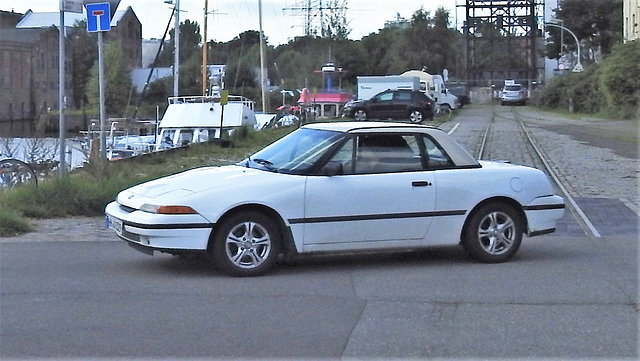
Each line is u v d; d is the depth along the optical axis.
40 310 7.50
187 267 9.43
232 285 8.55
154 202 8.69
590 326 7.12
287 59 74.94
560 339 6.75
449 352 6.40
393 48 93.56
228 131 30.45
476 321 7.26
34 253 10.27
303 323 7.14
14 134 43.50
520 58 87.06
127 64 58.28
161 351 6.35
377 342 6.62
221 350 6.38
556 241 11.37
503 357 6.30
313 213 8.98
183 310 7.53
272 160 9.69
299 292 8.28
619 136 32.25
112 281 8.70
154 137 33.88
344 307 7.70
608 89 47.44
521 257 10.22
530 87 82.44
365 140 9.42
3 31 57.47
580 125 40.81
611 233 11.98
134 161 21.17
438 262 9.88
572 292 8.36
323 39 81.44
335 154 9.23
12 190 13.91
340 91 63.50
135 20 64.50
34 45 57.31
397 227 9.30
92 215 13.44
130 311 7.48
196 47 66.88
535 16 86.88
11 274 9.02
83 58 52.78
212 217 8.67
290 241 8.97
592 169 20.38
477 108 68.50
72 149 25.16
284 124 42.03
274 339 6.67
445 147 9.73
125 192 9.45
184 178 9.31
